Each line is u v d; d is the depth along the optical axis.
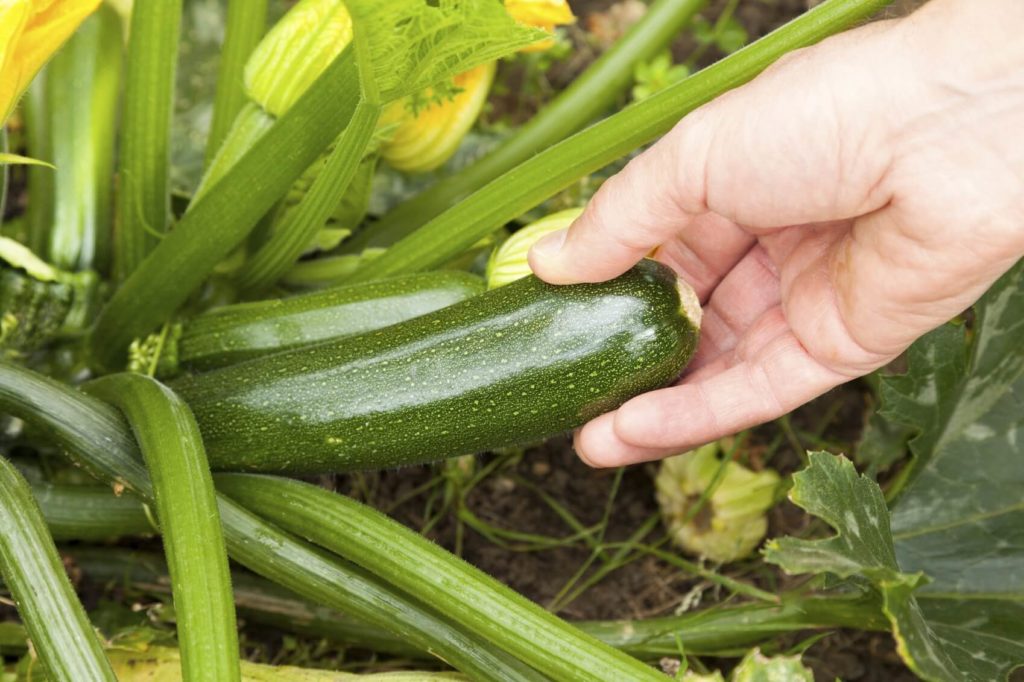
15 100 0.53
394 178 0.73
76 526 0.60
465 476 0.70
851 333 0.56
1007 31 0.49
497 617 0.52
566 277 0.56
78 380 0.65
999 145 0.50
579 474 0.72
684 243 0.61
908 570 0.61
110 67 0.66
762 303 0.61
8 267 0.62
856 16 0.54
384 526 0.54
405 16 0.49
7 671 0.59
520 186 0.59
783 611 0.61
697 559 0.70
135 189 0.62
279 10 0.77
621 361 0.56
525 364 0.56
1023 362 0.61
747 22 0.87
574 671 0.52
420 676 0.57
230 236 0.60
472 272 0.70
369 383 0.56
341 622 0.64
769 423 0.74
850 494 0.54
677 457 0.69
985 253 0.51
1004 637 0.59
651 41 0.70
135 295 0.61
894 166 0.51
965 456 0.62
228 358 0.61
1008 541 0.61
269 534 0.56
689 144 0.52
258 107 0.61
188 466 0.52
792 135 0.51
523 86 0.84
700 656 0.65
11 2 0.50
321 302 0.61
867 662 0.68
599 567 0.70
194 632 0.49
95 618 0.62
